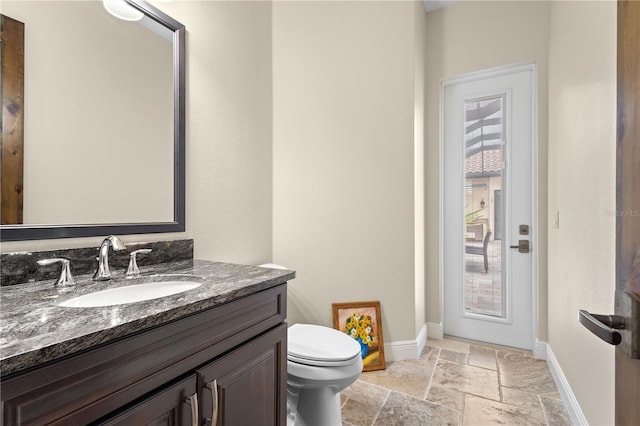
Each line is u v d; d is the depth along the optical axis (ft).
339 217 7.23
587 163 4.61
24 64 3.18
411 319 7.38
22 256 3.14
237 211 5.95
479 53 8.24
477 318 8.55
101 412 1.98
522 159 8.05
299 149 7.07
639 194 1.67
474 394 6.01
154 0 4.48
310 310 7.13
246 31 6.18
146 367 2.26
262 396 3.37
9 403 1.60
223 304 2.92
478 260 8.58
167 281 3.61
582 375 4.84
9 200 3.06
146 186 4.30
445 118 8.93
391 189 7.27
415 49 7.38
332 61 7.23
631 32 1.76
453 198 8.84
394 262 7.31
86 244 3.66
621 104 1.88
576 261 5.11
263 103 6.63
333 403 4.82
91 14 3.73
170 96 4.64
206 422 2.68
